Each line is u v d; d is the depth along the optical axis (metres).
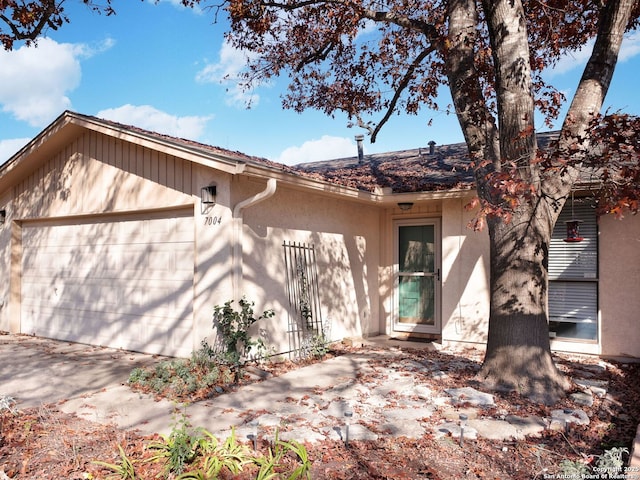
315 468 3.76
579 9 7.94
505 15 5.68
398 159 12.59
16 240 10.42
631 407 5.31
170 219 7.76
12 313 10.27
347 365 7.18
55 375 6.53
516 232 5.74
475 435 4.33
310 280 8.30
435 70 10.34
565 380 5.76
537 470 3.74
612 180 4.70
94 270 8.91
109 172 8.39
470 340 8.57
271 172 6.51
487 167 5.95
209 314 6.92
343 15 8.37
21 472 3.67
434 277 9.79
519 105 5.55
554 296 8.11
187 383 5.79
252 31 9.55
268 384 6.08
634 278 7.46
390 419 4.77
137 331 8.16
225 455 3.77
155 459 3.76
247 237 7.01
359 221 9.83
